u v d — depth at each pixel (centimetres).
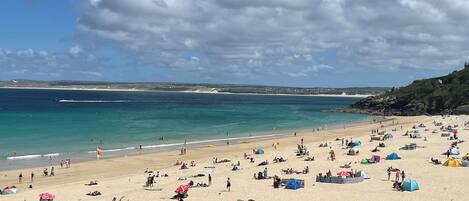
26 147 8962
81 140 10025
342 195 4325
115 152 8488
